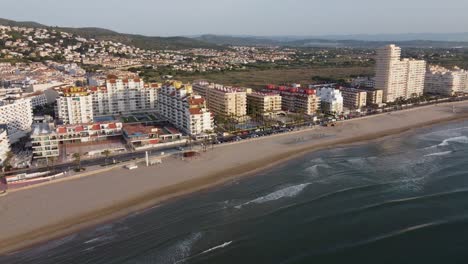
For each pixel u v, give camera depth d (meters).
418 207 123.31
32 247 103.56
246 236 108.81
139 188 140.12
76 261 97.44
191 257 99.25
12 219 117.12
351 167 163.00
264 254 100.56
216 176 152.88
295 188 140.88
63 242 106.06
